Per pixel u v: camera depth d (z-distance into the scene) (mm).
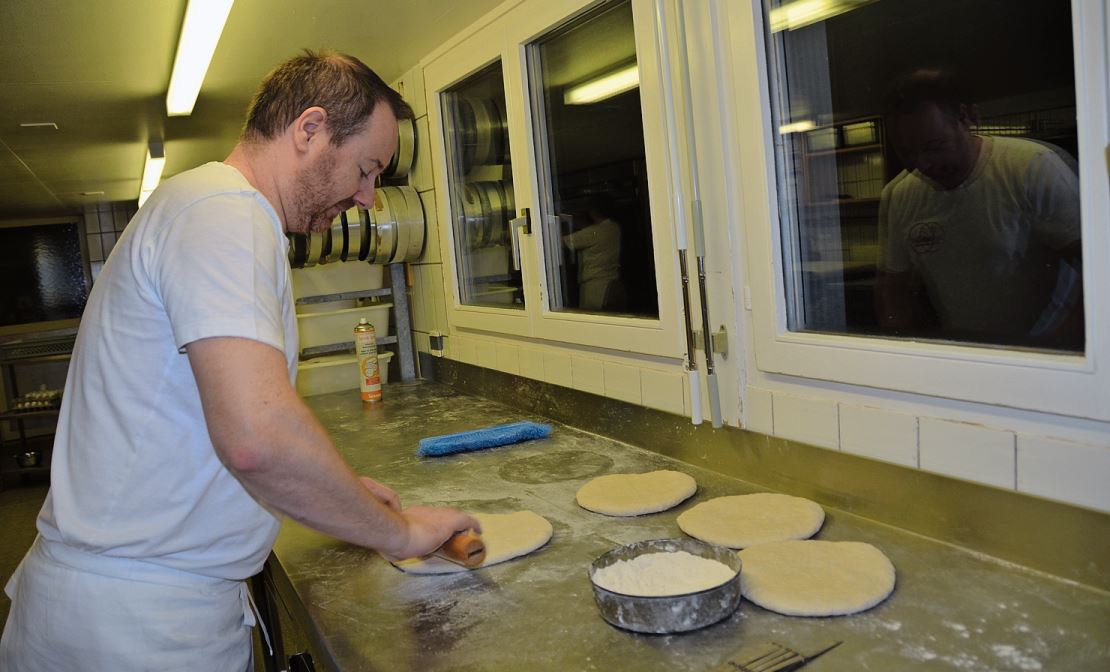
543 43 1994
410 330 3055
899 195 1190
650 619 967
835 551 1137
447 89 2531
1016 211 1034
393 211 2742
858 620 965
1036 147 1004
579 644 973
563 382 2078
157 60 2387
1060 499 999
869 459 1253
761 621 984
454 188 2602
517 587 1156
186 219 943
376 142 1112
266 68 2559
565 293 2039
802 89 1331
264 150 1079
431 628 1056
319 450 914
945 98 1105
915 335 1197
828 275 1329
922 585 1038
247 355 876
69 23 1990
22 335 6445
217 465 1036
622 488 1509
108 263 1063
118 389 1004
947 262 1132
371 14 2113
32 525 4457
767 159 1353
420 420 2348
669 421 1708
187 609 1063
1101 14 875
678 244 1522
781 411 1402
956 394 1088
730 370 1504
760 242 1377
